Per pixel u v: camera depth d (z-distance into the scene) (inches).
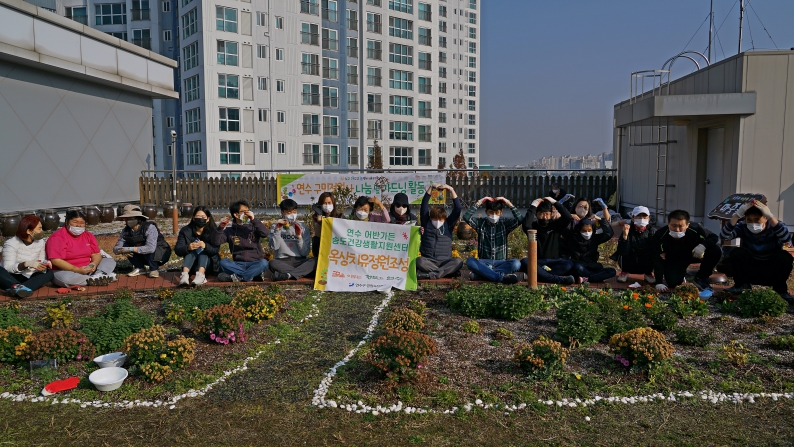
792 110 506.6
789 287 358.0
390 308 320.5
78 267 362.3
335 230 367.6
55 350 234.4
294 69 1776.6
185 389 214.7
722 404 202.7
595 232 372.2
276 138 1743.4
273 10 1707.7
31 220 348.8
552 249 376.5
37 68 722.2
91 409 200.8
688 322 292.0
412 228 363.9
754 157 517.0
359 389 212.4
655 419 192.2
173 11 1796.3
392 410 196.2
